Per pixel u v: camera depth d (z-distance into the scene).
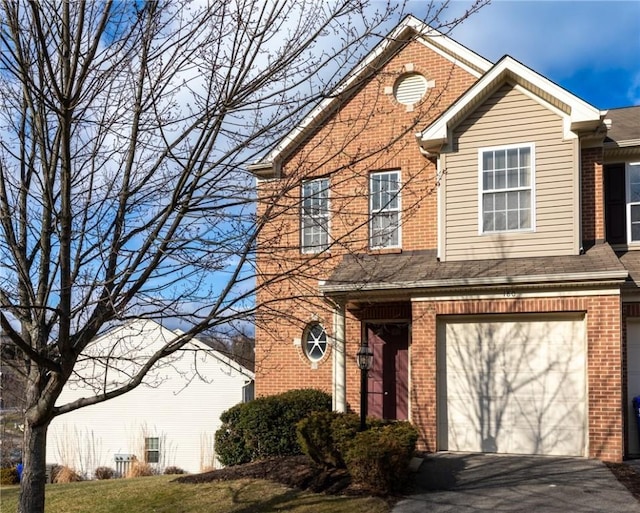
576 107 11.38
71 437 25.08
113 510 9.25
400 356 13.64
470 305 11.27
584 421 10.70
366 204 13.61
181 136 6.64
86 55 6.38
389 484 8.87
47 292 6.65
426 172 13.57
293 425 12.41
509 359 11.27
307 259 7.12
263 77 6.46
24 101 7.05
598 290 10.53
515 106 12.16
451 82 14.02
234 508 8.68
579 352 10.88
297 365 14.20
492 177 12.19
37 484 6.71
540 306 10.85
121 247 6.71
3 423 17.27
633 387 11.66
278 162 14.30
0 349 7.10
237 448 12.82
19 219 6.89
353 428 9.83
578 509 7.75
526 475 9.38
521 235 11.84
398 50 6.96
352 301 12.59
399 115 14.11
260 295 13.28
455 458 10.62
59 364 6.31
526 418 11.03
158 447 24.45
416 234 13.44
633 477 9.08
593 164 12.21
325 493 8.95
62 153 6.38
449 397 11.49
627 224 12.60
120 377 23.36
